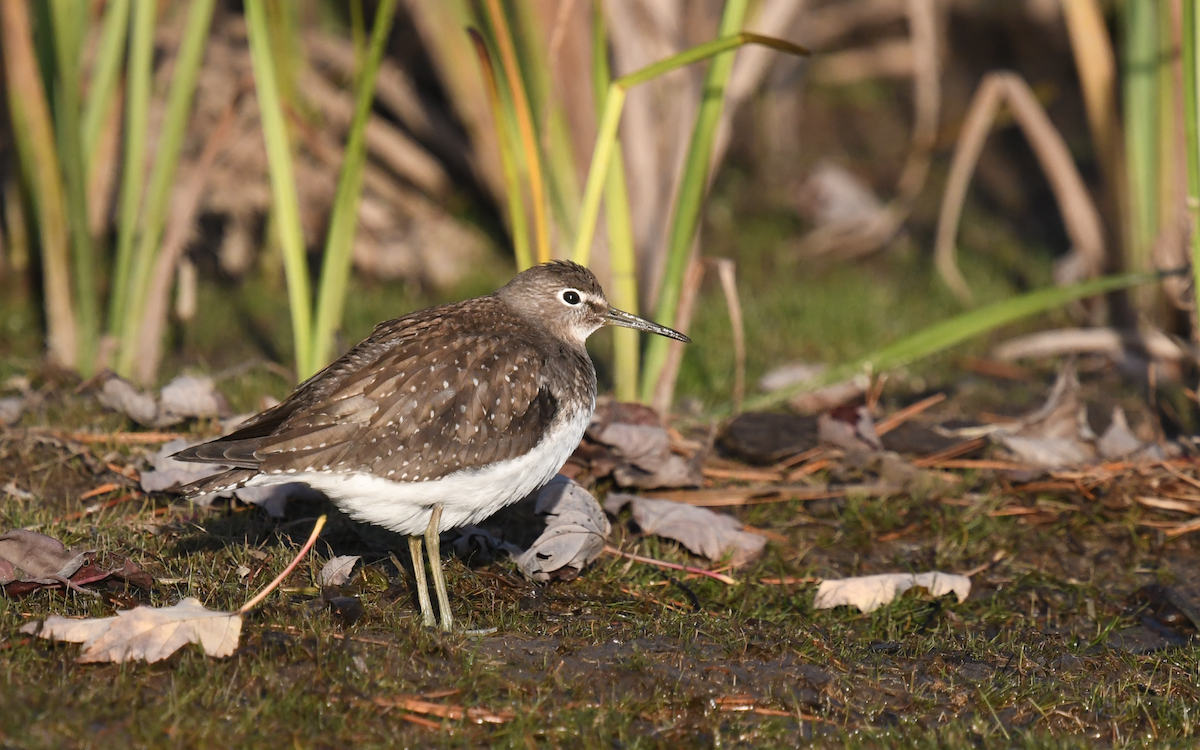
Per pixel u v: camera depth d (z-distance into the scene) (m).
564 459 9.30
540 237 11.80
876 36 23.78
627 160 15.23
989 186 21.14
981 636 9.38
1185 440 12.36
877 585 9.77
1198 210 11.33
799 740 7.76
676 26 15.25
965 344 15.88
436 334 9.00
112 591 8.61
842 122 22.72
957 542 10.89
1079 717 8.21
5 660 7.59
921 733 7.82
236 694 7.54
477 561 9.92
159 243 13.41
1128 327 15.33
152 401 11.74
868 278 18.03
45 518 9.81
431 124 18.58
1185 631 9.77
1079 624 9.81
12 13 12.68
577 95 14.74
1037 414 12.41
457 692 7.81
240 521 10.16
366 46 19.61
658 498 11.04
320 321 11.97
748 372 14.62
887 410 13.59
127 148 13.02
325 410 8.45
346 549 9.89
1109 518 11.34
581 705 7.78
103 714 7.21
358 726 7.34
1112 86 15.24
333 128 17.84
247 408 12.62
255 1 11.31
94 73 13.05
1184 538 11.13
